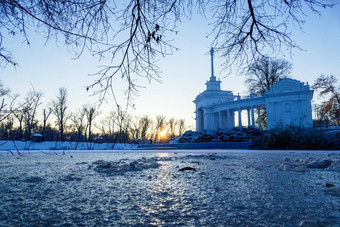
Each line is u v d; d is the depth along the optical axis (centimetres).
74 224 167
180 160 782
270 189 283
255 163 628
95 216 186
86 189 295
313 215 182
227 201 228
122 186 313
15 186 319
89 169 529
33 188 304
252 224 163
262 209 199
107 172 470
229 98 5053
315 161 529
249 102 4353
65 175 428
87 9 389
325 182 329
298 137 1745
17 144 3469
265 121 5178
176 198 243
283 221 168
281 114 3916
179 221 171
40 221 174
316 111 4594
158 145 3541
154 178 381
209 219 175
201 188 293
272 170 474
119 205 218
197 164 629
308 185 307
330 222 165
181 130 8850
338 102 3747
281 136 1773
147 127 7812
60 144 3934
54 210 203
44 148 3556
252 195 252
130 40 396
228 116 4759
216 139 3038
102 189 294
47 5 387
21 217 184
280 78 4731
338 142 1611
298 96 3822
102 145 4203
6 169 540
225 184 319
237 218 176
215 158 854
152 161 747
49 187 310
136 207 211
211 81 5616
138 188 299
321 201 224
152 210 201
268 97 4050
